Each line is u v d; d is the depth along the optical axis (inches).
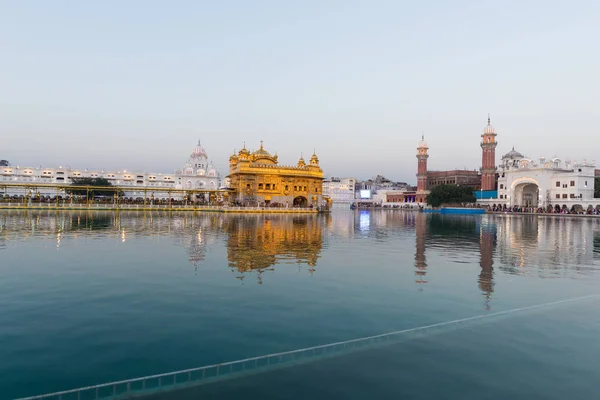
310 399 279.0
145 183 6072.8
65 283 597.9
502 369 328.5
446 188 4471.0
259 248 993.5
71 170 5615.2
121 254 879.1
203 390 290.0
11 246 992.9
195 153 6574.8
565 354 358.6
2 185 2817.4
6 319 436.1
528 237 1389.0
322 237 1315.2
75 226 1574.8
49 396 278.2
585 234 1510.8
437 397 283.7
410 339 390.0
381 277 664.4
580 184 3651.6
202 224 1780.3
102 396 280.2
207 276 653.3
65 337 386.3
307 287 586.2
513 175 4195.4
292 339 386.0
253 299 518.6
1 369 319.9
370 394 286.8
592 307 498.9
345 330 411.2
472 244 1165.1
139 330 405.7
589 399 283.3
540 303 514.3
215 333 399.2
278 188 3447.3
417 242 1214.9
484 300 526.6
